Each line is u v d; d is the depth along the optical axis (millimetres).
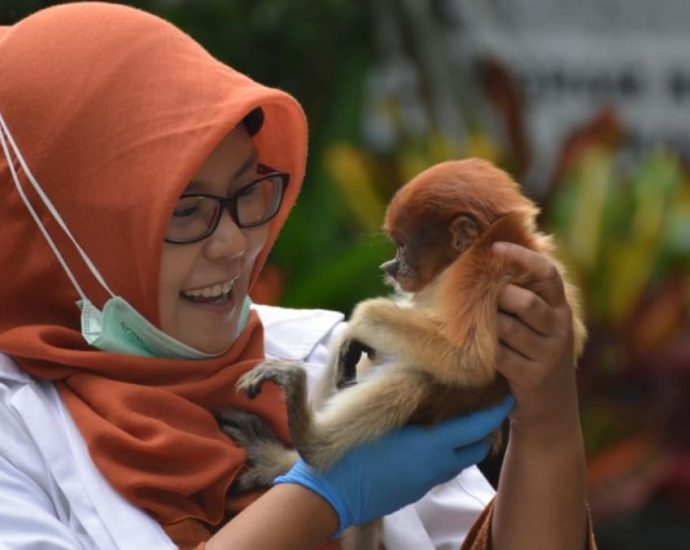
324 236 18625
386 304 7668
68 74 7867
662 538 17750
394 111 20453
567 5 22391
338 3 21250
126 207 7672
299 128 8438
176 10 20734
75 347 8008
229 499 7848
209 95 7770
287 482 7508
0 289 8047
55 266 7949
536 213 7949
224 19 21047
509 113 19781
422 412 7668
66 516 7492
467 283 7504
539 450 7715
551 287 7398
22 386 7836
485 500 8859
